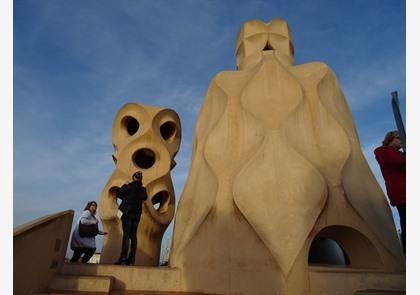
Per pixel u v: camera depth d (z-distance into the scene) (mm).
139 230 12617
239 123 7539
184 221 7332
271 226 5844
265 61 8398
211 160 7316
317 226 5863
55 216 4914
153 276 5707
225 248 5977
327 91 8055
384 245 5859
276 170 6496
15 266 3799
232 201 6379
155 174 13602
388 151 4504
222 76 8859
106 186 13227
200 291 5746
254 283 5484
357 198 6309
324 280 5195
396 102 3395
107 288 4895
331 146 7012
